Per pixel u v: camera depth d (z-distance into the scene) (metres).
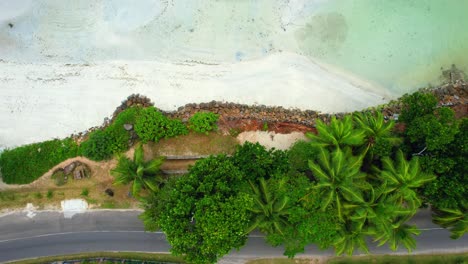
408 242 27.50
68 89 33.78
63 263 32.19
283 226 26.56
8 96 33.75
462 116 32.19
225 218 24.69
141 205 31.14
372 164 27.95
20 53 34.06
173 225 25.36
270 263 31.80
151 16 34.06
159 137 31.94
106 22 34.09
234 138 32.56
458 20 33.94
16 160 32.59
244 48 33.84
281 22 33.81
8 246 32.72
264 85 33.50
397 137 27.97
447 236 31.88
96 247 32.47
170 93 33.62
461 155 26.34
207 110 33.06
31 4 34.12
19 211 32.72
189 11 34.09
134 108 32.97
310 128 32.62
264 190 26.70
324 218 25.92
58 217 32.66
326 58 33.84
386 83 33.72
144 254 32.25
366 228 26.12
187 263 31.42
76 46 34.03
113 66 33.94
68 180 32.41
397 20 33.94
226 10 34.00
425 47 33.88
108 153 32.16
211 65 33.78
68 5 34.12
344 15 33.91
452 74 33.62
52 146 32.97
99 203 32.47
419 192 27.84
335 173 25.09
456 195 26.23
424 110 27.66
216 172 26.73
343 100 33.41
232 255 31.94
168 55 33.94
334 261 31.73
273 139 32.59
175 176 30.27
